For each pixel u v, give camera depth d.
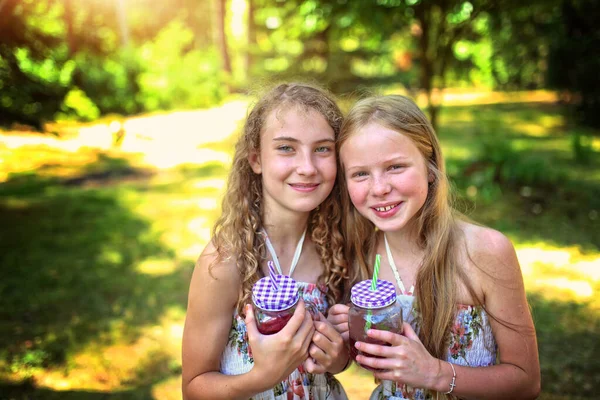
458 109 17.27
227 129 13.50
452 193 1.94
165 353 3.66
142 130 13.12
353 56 14.10
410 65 16.42
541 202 6.70
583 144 9.85
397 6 5.94
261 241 1.77
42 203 7.25
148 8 25.48
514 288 1.69
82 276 4.94
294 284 1.53
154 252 5.56
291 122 1.64
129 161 10.06
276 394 1.74
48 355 3.61
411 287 1.81
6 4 5.07
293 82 1.95
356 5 5.93
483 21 7.43
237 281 1.70
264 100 1.74
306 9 6.78
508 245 1.71
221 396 1.58
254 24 18.94
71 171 9.02
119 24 17.38
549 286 4.50
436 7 6.20
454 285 1.72
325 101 1.74
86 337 3.88
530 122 13.29
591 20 11.09
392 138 1.62
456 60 8.55
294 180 1.66
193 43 27.39
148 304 4.41
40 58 5.94
